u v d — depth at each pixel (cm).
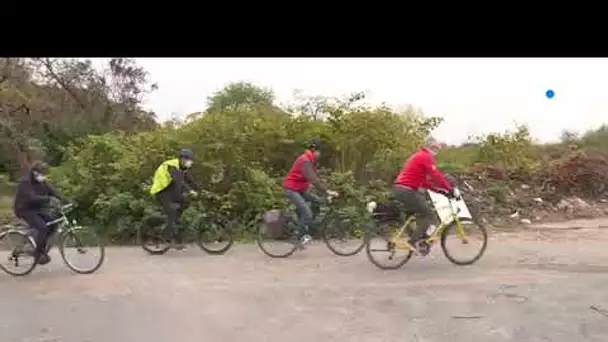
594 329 625
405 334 615
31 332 640
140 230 1180
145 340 607
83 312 719
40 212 964
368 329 633
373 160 1523
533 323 648
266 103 1639
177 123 1543
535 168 1823
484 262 989
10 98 2452
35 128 2723
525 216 1566
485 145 1856
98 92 3288
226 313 702
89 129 3003
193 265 1027
